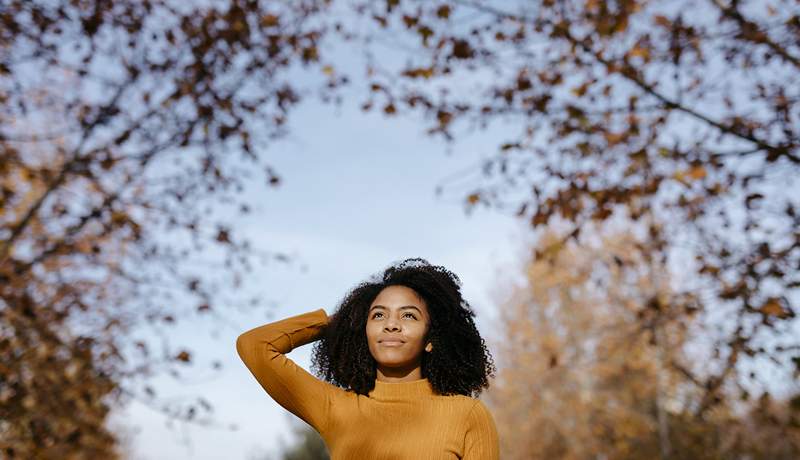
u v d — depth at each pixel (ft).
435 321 9.71
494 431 9.23
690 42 22.61
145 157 28.91
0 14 24.04
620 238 43.96
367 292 10.01
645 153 23.25
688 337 30.50
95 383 29.01
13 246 28.35
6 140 26.43
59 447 28.91
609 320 57.93
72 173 28.35
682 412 49.80
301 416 9.44
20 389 27.84
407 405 9.11
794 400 27.30
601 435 66.28
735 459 44.06
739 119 23.30
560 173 23.88
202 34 26.78
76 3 24.88
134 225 28.78
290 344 9.78
